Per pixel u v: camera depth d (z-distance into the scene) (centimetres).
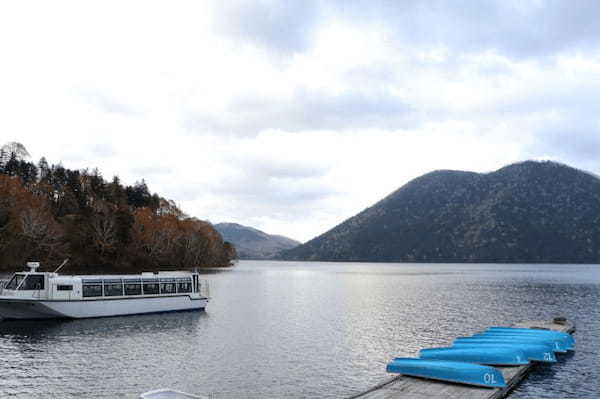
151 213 19200
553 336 3794
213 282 12862
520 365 2994
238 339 4119
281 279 15338
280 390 2647
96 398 2412
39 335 4103
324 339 4181
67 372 2908
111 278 5175
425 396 2252
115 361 3219
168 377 2839
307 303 7425
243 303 7288
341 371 3069
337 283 13325
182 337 4156
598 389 2756
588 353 3706
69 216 15025
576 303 7644
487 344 3394
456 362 2678
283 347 3806
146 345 3775
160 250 17312
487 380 2433
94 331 4341
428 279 16050
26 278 4722
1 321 4759
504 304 7444
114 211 16125
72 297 4831
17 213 12494
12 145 19938
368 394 2280
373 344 3978
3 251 11550
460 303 7575
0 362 3148
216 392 2591
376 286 12050
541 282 14062
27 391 2514
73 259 13675
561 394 2659
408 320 5466
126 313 5234
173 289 5772
